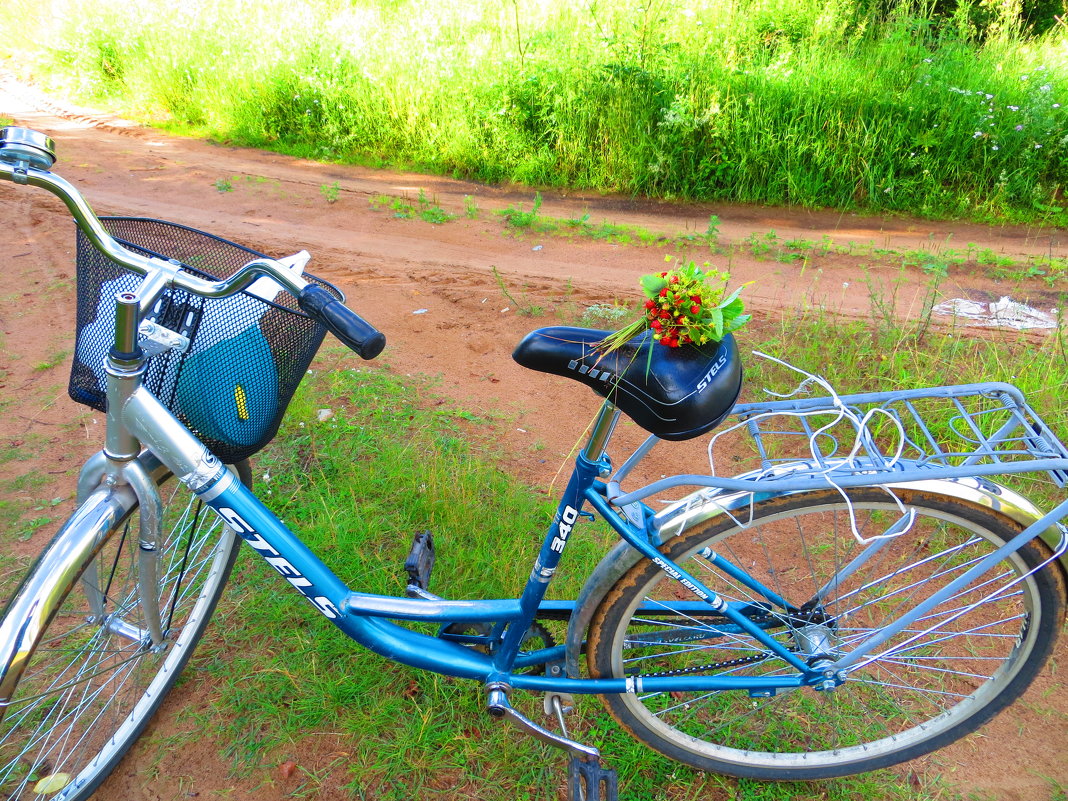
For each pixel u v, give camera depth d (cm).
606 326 448
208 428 177
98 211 635
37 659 244
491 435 357
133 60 997
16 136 144
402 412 367
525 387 399
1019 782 217
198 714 231
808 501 176
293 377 184
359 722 227
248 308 171
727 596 253
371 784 214
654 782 217
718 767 213
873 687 242
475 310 476
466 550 286
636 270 559
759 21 879
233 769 218
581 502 181
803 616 209
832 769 212
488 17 932
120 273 173
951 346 418
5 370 394
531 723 199
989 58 827
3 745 222
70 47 1062
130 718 220
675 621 215
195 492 176
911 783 218
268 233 610
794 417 372
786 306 487
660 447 359
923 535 298
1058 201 705
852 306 494
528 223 642
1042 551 176
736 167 728
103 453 178
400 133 834
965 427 336
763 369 404
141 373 166
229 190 716
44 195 655
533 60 808
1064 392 361
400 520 298
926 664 249
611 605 190
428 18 928
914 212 706
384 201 694
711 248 604
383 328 451
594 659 199
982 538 181
